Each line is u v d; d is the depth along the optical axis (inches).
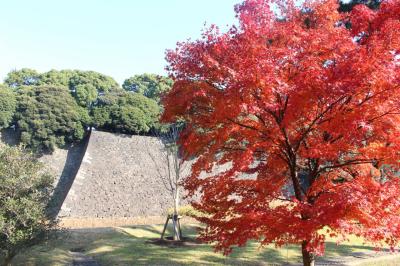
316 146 299.4
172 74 306.0
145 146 1497.3
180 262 596.7
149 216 1334.9
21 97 1461.6
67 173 1437.0
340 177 379.2
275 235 289.7
